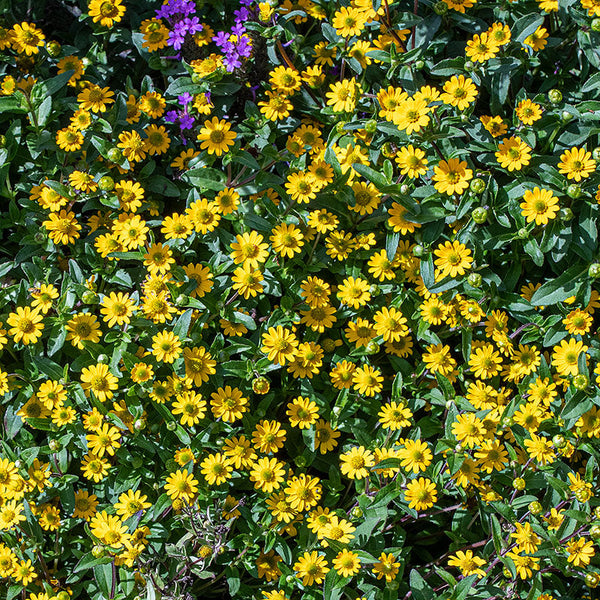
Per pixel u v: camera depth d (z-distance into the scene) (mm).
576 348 746
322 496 757
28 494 728
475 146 761
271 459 740
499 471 743
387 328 755
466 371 760
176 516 721
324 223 761
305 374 752
